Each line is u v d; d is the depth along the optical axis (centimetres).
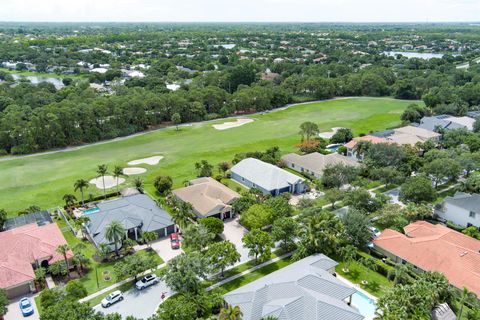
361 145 9562
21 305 4594
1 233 5834
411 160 8662
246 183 8419
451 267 5062
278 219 6056
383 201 6794
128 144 11438
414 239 5725
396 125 13275
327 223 5578
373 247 5878
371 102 17462
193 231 5612
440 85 17462
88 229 6256
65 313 3859
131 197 7206
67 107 11388
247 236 5447
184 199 7206
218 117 14650
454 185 8394
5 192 7956
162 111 13500
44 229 6050
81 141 11544
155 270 5353
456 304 4650
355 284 5084
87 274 5350
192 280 4600
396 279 4862
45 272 5275
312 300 4116
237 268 5450
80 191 8050
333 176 7738
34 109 12269
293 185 8012
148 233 5878
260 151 10581
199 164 8931
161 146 11206
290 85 18012
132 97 13125
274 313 3959
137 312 4562
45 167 9431
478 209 6378
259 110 15812
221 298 4447
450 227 6588
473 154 8794
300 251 5400
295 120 14275
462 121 12394
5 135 10425
